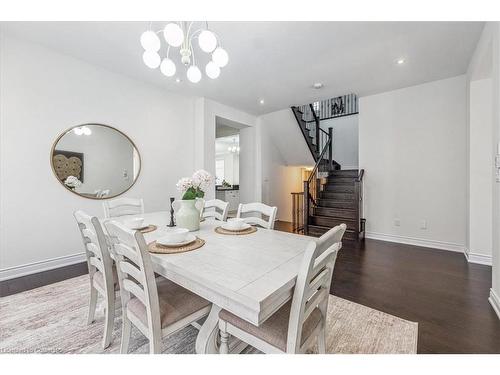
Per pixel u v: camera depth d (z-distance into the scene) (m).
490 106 3.06
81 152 3.12
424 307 2.05
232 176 9.88
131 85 3.64
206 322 1.25
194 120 4.57
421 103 3.88
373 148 4.34
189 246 1.44
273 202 6.34
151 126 3.90
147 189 3.86
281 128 5.94
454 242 3.63
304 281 0.95
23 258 2.70
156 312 1.14
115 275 1.63
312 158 6.36
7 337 1.64
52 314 1.92
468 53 2.91
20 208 2.67
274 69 3.35
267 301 0.87
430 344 1.57
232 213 7.42
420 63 3.17
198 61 3.15
